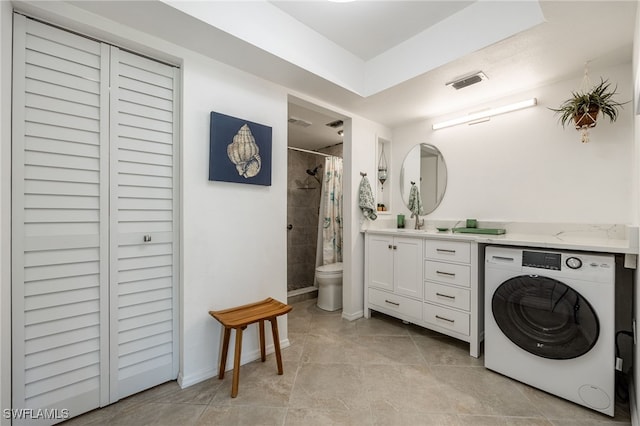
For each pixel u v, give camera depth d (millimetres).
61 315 1278
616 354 1505
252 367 1816
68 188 1293
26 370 1194
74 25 1281
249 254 1888
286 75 1903
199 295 1657
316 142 4043
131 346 1484
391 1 1607
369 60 2242
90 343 1358
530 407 1432
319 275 3010
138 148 1492
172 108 1612
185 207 1600
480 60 1725
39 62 1223
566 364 1470
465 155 2557
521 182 2211
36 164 1215
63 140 1280
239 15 1499
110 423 1308
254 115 1895
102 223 1380
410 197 2971
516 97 2230
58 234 1269
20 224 1177
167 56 1549
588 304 1401
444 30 1763
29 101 1198
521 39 1510
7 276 1139
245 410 1408
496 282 1742
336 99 2312
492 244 1835
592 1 1229
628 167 1756
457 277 2037
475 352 1938
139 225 1503
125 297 1460
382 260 2584
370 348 2080
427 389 1581
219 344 1740
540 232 2086
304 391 1563
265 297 1970
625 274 1714
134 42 1419
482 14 1589
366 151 2840
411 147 2986
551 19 1351
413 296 2328
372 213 2797
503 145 2314
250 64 1762
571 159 1978
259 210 1941
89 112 1346
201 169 1661
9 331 1149
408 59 1966
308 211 4145
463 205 2564
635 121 1519
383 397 1512
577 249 1458
